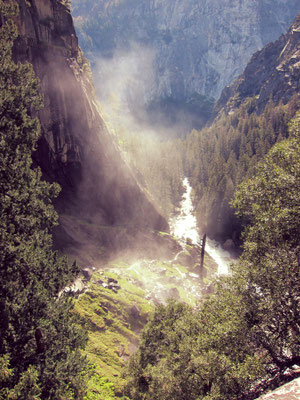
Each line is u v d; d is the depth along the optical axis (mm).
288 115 123750
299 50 175250
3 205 14008
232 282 13195
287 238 12023
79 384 14711
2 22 26422
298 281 10414
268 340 10188
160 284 46750
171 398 14656
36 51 40031
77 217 50781
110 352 28188
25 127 15656
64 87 44938
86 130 50219
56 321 15281
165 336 21453
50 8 42781
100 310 33156
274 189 12750
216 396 10242
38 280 15766
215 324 12578
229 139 134750
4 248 13289
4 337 12203
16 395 9867
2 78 15609
